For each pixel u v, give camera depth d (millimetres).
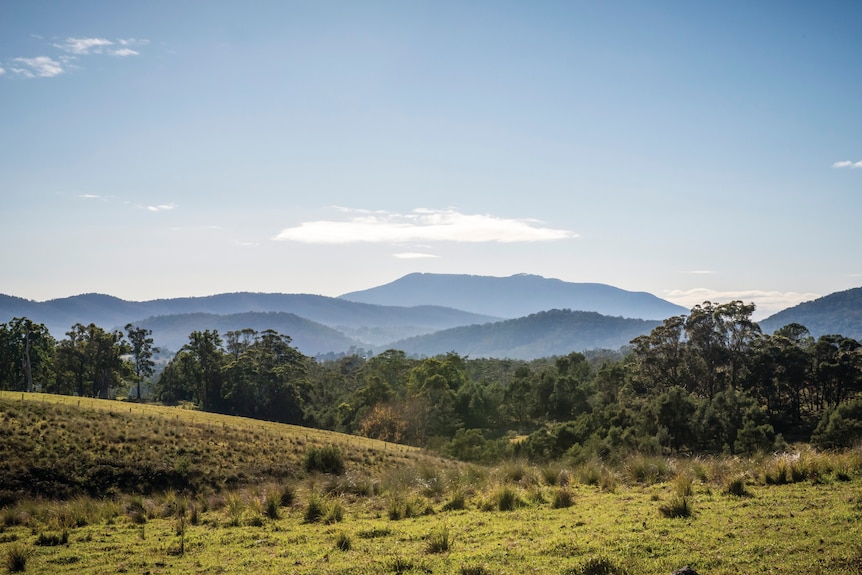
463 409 97625
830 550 8320
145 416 48188
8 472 29297
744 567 8016
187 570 10898
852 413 49875
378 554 10711
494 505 14703
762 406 80000
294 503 18078
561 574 8430
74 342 105125
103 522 17266
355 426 94188
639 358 89125
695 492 13984
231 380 107500
